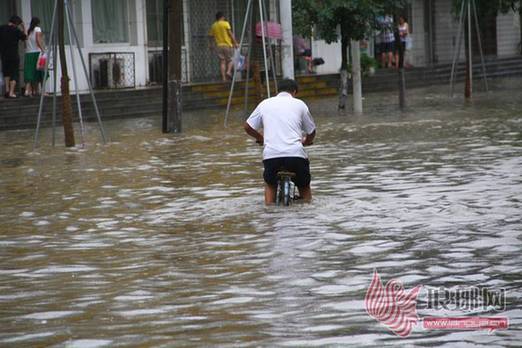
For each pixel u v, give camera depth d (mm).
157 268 26188
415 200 34875
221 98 89000
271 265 25891
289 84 35812
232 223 32031
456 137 55094
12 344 19656
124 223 33031
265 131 35094
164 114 65000
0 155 54812
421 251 26875
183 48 97438
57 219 34375
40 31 78062
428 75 113625
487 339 18875
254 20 70438
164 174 44500
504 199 34406
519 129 58250
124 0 91625
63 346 19406
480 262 25406
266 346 18859
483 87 103750
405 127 62625
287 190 34500
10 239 31062
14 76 76500
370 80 105125
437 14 132000
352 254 26812
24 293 24047
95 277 25469
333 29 77500
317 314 20984
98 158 51812
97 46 88875
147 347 19125
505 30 143125
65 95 57594
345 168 43844
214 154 51625
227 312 21469
